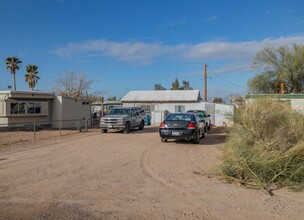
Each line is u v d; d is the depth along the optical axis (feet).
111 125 63.10
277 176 22.57
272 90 106.22
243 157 23.81
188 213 16.49
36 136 57.26
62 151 37.65
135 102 112.98
